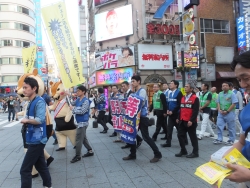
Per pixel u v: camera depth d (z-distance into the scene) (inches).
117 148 246.8
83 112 199.8
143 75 665.6
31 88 130.1
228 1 734.5
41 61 1353.3
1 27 1326.3
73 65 210.2
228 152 56.0
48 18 207.6
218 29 725.3
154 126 390.9
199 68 695.1
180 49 365.7
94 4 729.6
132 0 674.2
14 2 1350.9
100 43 735.1
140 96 193.3
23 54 275.6
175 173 164.2
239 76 54.5
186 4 617.9
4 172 181.5
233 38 736.3
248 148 56.6
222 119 246.7
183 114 201.0
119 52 676.1
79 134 202.5
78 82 209.9
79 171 176.6
